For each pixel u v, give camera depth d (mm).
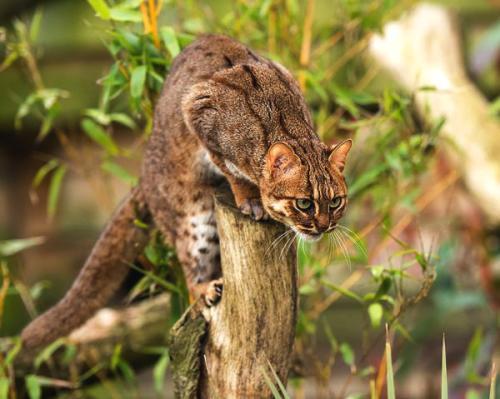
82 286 8562
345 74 11266
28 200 14930
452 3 13602
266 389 6891
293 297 6902
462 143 11172
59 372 9781
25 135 14523
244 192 7312
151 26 7992
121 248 8391
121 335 9859
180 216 7766
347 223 10273
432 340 13883
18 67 10133
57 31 13953
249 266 6777
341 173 7070
